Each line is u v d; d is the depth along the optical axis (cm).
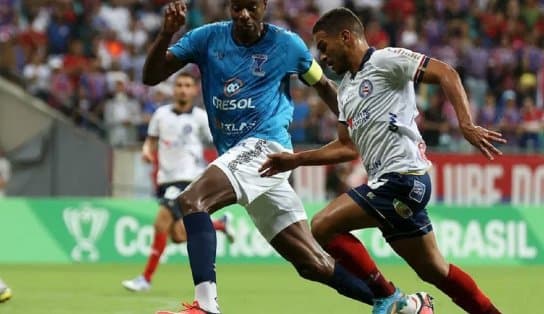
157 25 7688
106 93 6750
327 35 2286
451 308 3284
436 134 6294
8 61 6838
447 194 5953
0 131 6188
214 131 2552
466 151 6197
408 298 2395
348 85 2305
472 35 7956
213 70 2512
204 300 2319
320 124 6238
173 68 2555
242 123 2484
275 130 2492
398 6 7981
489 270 5266
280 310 3244
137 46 7475
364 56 2275
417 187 2253
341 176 5825
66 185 6128
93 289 3919
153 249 3897
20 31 7394
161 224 3941
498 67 7538
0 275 4556
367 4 8050
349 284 2497
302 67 2539
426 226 2300
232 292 3875
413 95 2281
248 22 2445
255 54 2494
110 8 7669
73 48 7212
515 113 6938
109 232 5394
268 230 2538
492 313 2366
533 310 3359
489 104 6975
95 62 6925
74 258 5344
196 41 2534
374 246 5562
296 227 2522
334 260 2425
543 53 7638
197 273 2323
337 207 2303
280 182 2475
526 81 7412
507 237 5688
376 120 2255
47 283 4172
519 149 6328
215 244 2355
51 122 6175
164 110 4122
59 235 5359
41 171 6175
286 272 4900
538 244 5712
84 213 5391
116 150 5975
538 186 6028
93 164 6084
